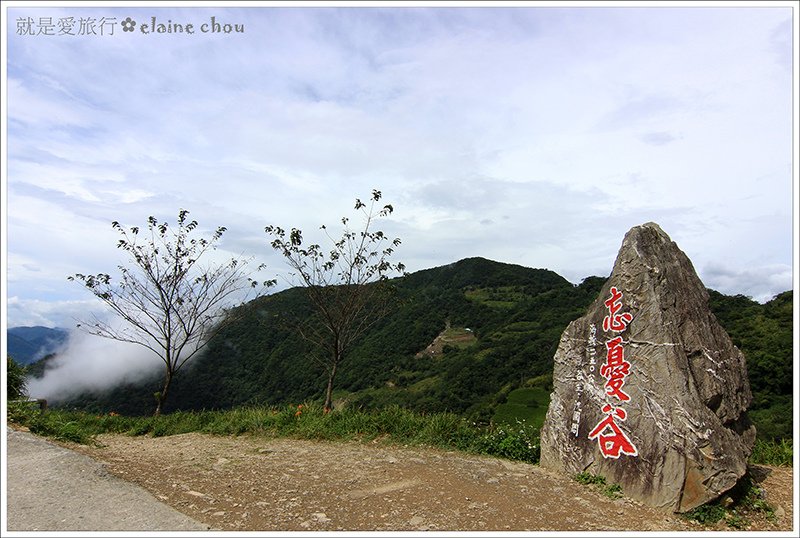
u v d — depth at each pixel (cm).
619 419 499
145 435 857
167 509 395
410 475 517
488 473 529
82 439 660
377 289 970
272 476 508
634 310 517
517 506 432
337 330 960
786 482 547
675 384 471
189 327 1080
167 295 1054
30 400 788
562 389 564
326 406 887
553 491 476
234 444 694
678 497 435
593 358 540
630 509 441
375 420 733
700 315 517
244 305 1254
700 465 438
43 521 361
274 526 374
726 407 489
